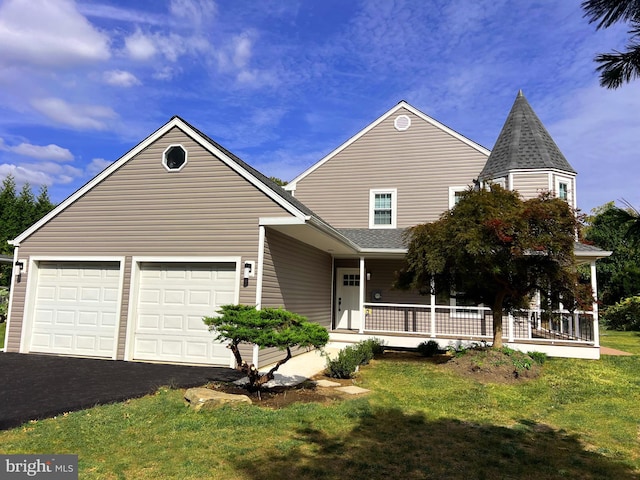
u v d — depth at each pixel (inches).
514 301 405.4
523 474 174.4
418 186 635.5
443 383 337.4
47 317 423.8
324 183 671.1
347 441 203.2
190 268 393.7
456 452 195.0
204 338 381.1
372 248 535.8
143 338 393.7
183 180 399.9
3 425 203.3
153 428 211.3
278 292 407.5
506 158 561.3
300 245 474.6
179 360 383.2
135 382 298.4
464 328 569.3
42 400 246.2
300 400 272.1
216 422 221.9
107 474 161.2
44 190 1184.8
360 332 531.5
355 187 658.8
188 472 164.1
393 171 647.8
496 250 358.9
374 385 329.1
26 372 330.3
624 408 283.9
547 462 187.9
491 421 248.1
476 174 614.5
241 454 182.7
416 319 589.9
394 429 225.0
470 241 349.1
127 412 232.2
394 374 369.7
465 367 379.2
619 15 100.7
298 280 466.6
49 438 194.1
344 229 645.3
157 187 406.0
